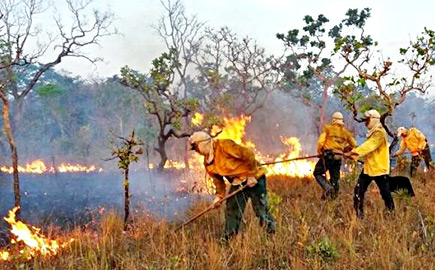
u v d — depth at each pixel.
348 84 11.16
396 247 5.36
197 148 6.16
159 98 20.69
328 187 8.55
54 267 5.47
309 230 6.29
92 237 6.66
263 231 6.12
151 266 5.17
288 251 5.58
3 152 32.16
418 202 7.62
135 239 6.62
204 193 11.27
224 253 5.39
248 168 6.07
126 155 8.10
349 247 5.49
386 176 7.14
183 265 5.12
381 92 11.02
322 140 8.84
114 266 5.61
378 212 6.96
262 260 5.41
